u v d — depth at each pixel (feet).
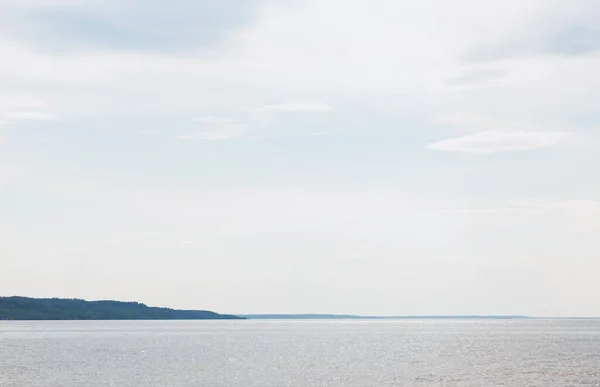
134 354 505.66
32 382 325.62
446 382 329.72
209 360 453.99
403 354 517.55
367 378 347.77
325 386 318.24
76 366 402.31
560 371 373.20
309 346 639.35
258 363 432.66
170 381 332.80
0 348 567.59
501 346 620.49
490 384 321.11
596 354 501.97
